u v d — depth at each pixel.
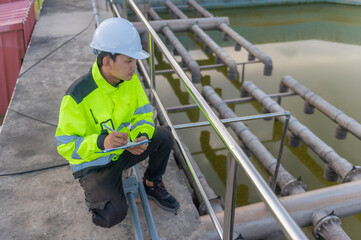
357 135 7.45
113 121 1.95
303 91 8.62
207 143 7.62
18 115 3.63
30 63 4.83
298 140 7.66
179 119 8.40
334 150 7.25
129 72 1.79
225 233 1.88
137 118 2.07
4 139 3.23
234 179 1.65
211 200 4.47
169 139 2.22
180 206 2.53
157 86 9.78
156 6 14.19
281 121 7.74
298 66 10.85
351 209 4.41
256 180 1.38
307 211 4.29
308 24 14.25
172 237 2.31
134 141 1.89
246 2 15.61
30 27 6.25
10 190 2.63
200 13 13.41
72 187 2.66
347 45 12.35
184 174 6.09
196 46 12.61
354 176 6.04
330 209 4.34
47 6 7.46
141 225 2.37
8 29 5.45
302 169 7.23
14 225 2.35
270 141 7.95
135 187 2.38
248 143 6.97
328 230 4.12
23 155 3.02
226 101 8.59
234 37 11.08
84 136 1.92
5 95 5.83
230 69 9.65
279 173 6.05
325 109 8.10
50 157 3.00
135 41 1.76
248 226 3.87
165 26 11.23
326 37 13.07
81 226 2.35
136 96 2.05
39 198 2.57
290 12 15.49
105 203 1.90
